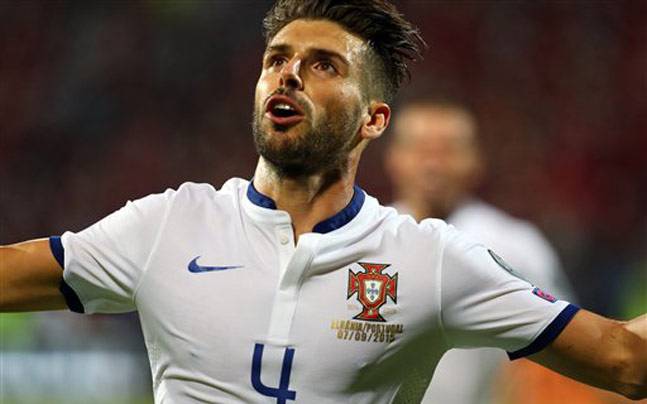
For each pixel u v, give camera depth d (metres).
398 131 20.08
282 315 10.62
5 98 56.66
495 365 18.36
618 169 57.31
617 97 59.28
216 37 59.25
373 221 11.23
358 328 10.66
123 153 56.38
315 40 11.09
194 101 58.09
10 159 55.34
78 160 55.94
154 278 10.77
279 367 10.54
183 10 59.31
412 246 11.02
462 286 10.86
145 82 58.06
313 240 10.74
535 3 60.75
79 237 10.91
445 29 60.44
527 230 19.47
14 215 54.06
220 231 11.04
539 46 60.16
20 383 31.73
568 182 56.50
